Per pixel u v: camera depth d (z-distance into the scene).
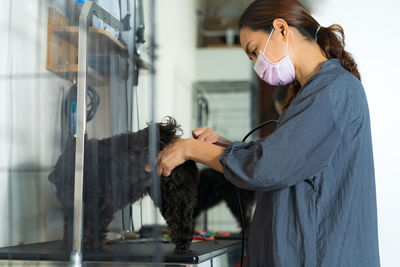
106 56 1.04
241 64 3.22
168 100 2.86
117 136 1.04
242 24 1.24
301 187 1.01
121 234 1.05
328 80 1.05
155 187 1.05
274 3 1.19
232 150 1.06
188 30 3.22
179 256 1.05
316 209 0.99
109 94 1.04
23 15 1.04
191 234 1.24
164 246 1.39
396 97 2.36
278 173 0.97
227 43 3.27
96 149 1.02
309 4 2.51
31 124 1.03
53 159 1.02
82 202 0.96
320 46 1.19
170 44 2.92
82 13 0.98
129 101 1.09
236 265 1.62
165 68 2.82
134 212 1.06
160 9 2.71
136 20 1.15
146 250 1.02
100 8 1.06
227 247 1.43
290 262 0.97
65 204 1.00
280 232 0.99
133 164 1.07
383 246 2.27
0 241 1.02
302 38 1.17
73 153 1.01
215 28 3.31
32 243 1.01
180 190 1.24
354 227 0.98
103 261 0.99
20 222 1.02
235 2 3.28
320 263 0.94
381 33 2.42
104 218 1.02
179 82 3.04
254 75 3.18
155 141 1.05
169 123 1.38
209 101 3.20
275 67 1.17
